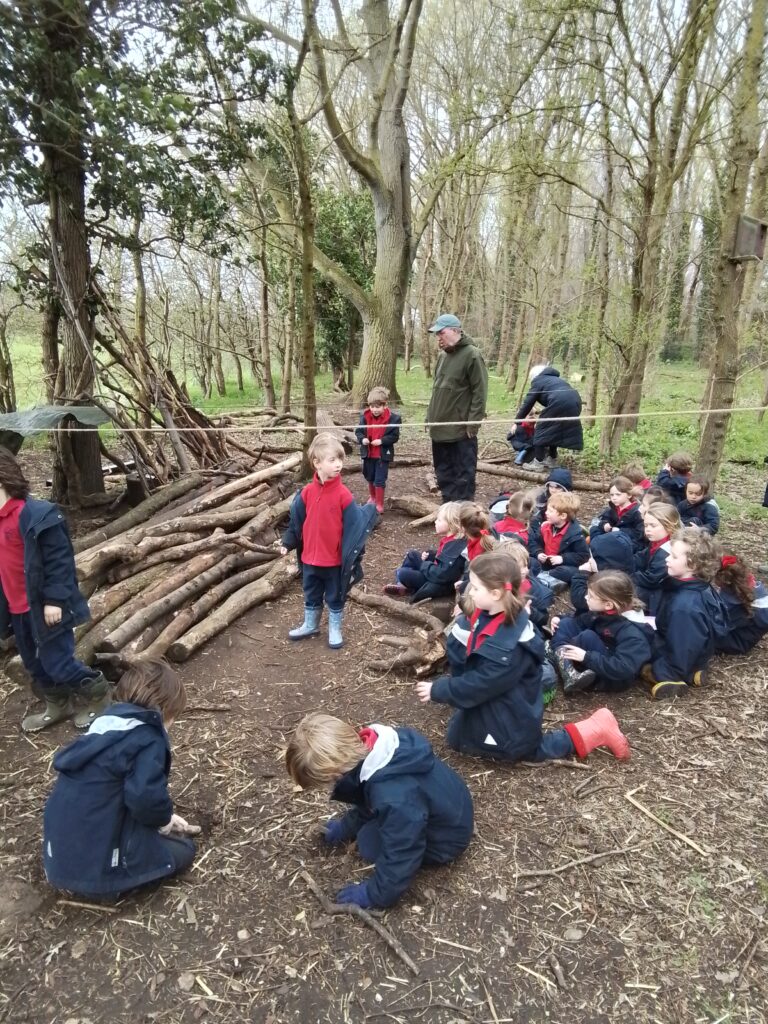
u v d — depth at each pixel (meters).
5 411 9.43
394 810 2.37
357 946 2.32
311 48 6.61
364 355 13.67
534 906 2.47
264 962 2.27
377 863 2.41
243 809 2.99
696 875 2.61
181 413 7.88
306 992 2.17
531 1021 2.07
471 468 6.45
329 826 2.80
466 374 6.11
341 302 16.92
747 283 11.53
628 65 9.38
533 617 4.13
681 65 8.37
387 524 6.71
